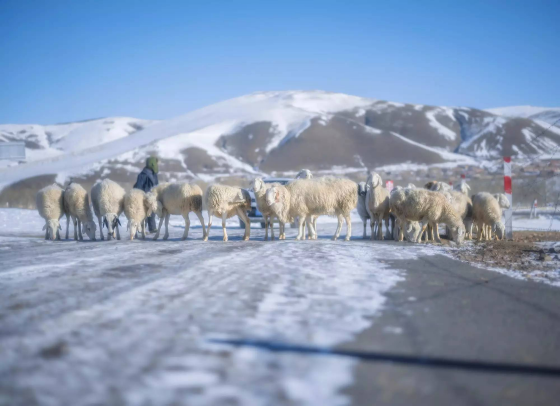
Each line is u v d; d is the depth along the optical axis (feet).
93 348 11.49
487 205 43.73
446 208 38.81
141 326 13.35
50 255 29.14
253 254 29.63
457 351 11.85
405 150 394.11
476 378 10.19
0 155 91.91
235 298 16.98
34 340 11.96
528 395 9.42
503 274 23.39
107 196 43.11
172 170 323.98
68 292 17.58
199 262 25.66
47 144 638.94
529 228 62.59
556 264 26.86
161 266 24.17
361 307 16.01
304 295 17.66
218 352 11.40
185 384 9.60
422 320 14.58
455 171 281.95
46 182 290.56
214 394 9.18
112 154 372.58
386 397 9.24
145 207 44.01
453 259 28.86
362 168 354.13
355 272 23.02
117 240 42.68
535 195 123.65
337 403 8.95
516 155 398.01
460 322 14.46
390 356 11.41
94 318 14.05
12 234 54.54
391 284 20.11
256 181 41.60
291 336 12.73
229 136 421.18
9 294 17.17
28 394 8.97
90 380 9.67
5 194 214.07
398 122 508.53
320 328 13.50
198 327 13.38
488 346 12.28
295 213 42.63
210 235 52.85
